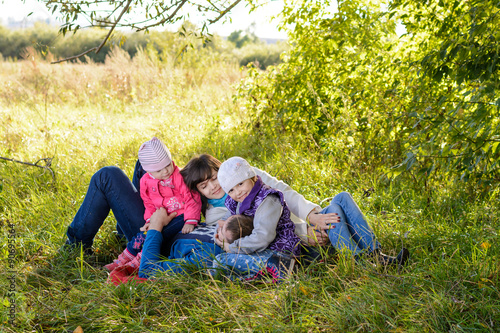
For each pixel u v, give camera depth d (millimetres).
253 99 6434
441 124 3502
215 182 3246
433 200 4004
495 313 2236
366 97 5102
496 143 3225
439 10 4715
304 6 5574
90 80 13039
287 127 5949
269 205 2865
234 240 2873
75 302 2652
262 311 2443
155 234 3107
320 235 3033
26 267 3078
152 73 12938
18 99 10992
